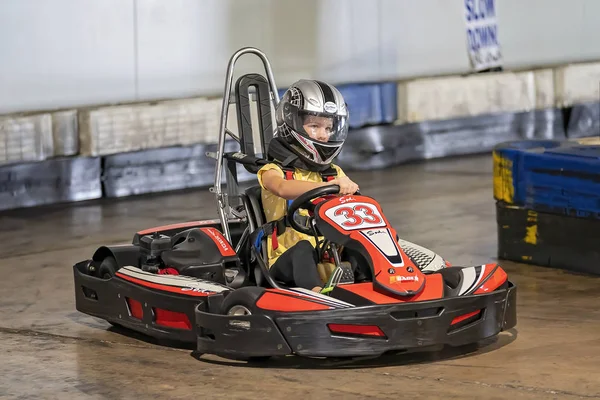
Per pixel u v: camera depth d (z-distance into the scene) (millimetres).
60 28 10469
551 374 4277
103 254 5500
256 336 4270
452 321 4277
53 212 9195
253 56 11766
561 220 6461
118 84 10906
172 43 11203
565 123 12875
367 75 12727
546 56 14328
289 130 4777
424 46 13125
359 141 11258
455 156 12039
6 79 10195
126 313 5020
